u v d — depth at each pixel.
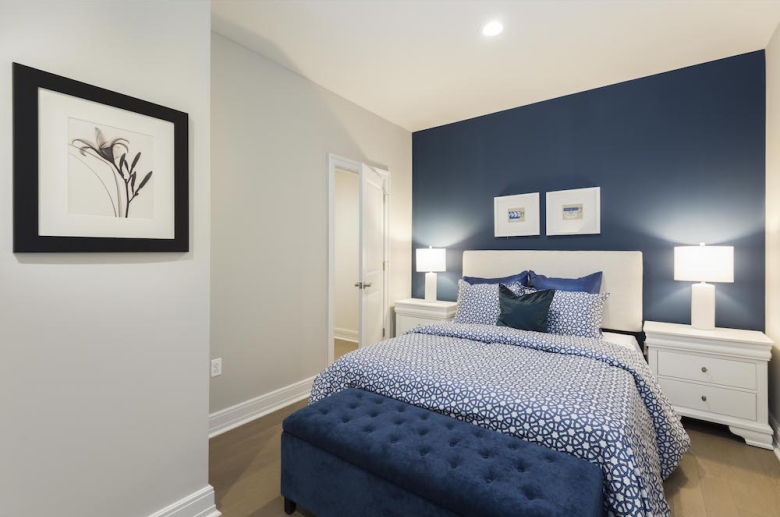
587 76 3.10
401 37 2.55
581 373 1.84
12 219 1.22
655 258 3.07
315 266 3.24
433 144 4.30
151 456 1.57
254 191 2.76
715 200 2.85
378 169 3.88
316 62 2.89
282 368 2.98
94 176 1.39
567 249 3.46
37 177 1.26
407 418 1.65
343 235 5.21
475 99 3.55
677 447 1.91
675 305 2.99
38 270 1.28
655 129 3.07
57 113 1.30
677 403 2.59
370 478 1.46
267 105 2.84
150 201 1.54
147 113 1.53
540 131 3.60
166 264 1.61
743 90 2.75
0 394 1.21
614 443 1.36
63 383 1.33
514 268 3.58
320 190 3.28
